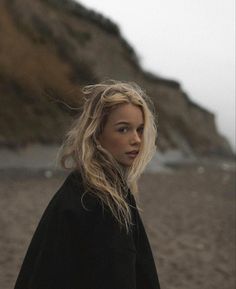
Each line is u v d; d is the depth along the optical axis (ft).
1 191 47.11
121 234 5.34
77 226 5.35
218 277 24.59
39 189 51.11
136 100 5.77
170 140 148.15
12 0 107.34
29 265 5.67
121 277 5.20
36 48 97.60
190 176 89.30
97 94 5.88
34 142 71.46
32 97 79.30
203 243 32.83
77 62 107.76
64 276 5.30
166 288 21.80
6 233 28.86
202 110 221.25
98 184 5.45
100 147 5.66
